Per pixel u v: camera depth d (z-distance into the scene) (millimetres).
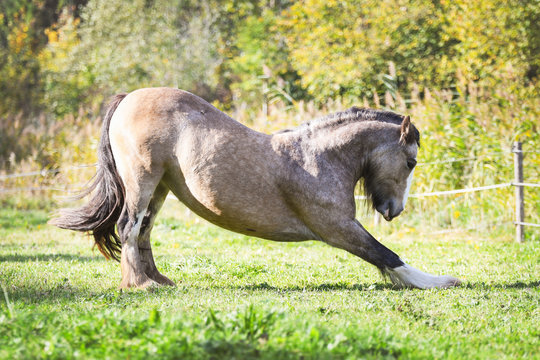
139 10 38000
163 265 10414
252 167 8234
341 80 25422
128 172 8445
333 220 8383
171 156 8336
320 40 26500
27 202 21516
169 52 37062
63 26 40594
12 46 35719
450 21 24562
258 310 5840
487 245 13047
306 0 28078
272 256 11875
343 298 7656
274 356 4805
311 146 8492
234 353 4828
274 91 28781
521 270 10211
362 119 8781
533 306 7301
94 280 9242
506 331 6180
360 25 26422
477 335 6027
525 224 13695
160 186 8766
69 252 12688
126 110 8516
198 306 6938
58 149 22797
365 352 5113
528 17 22906
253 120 21188
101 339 5117
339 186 8422
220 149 8195
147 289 8234
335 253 12336
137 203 8406
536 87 19953
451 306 7285
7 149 23469
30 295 7977
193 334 5020
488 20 23297
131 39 36906
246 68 35000
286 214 8461
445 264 10906
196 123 8305
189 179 8305
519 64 22484
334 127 8641
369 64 25453
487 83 21938
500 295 7961
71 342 5027
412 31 26047
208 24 38750
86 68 36438
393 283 8609
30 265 10547
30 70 34344
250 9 39188
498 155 15758
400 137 8695
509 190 14984
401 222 16031
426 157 16266
